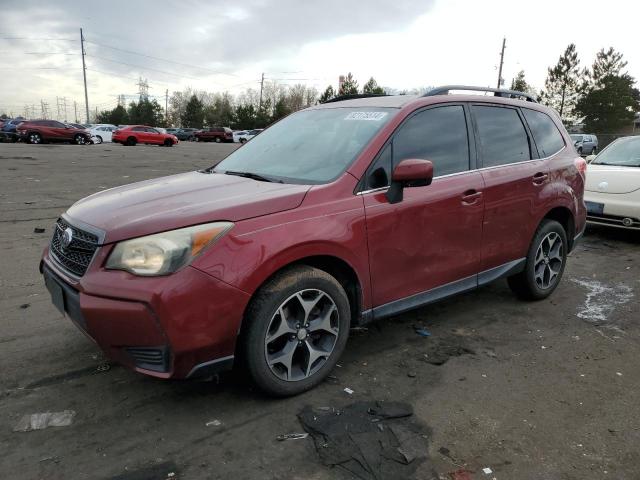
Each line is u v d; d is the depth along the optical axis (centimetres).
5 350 364
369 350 378
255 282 279
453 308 466
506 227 423
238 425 283
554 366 359
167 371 267
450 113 398
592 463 257
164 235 265
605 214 732
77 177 1396
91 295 266
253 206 289
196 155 2639
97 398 307
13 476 241
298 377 311
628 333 418
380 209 333
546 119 492
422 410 301
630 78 5494
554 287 494
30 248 638
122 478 242
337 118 396
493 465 254
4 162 1752
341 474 246
